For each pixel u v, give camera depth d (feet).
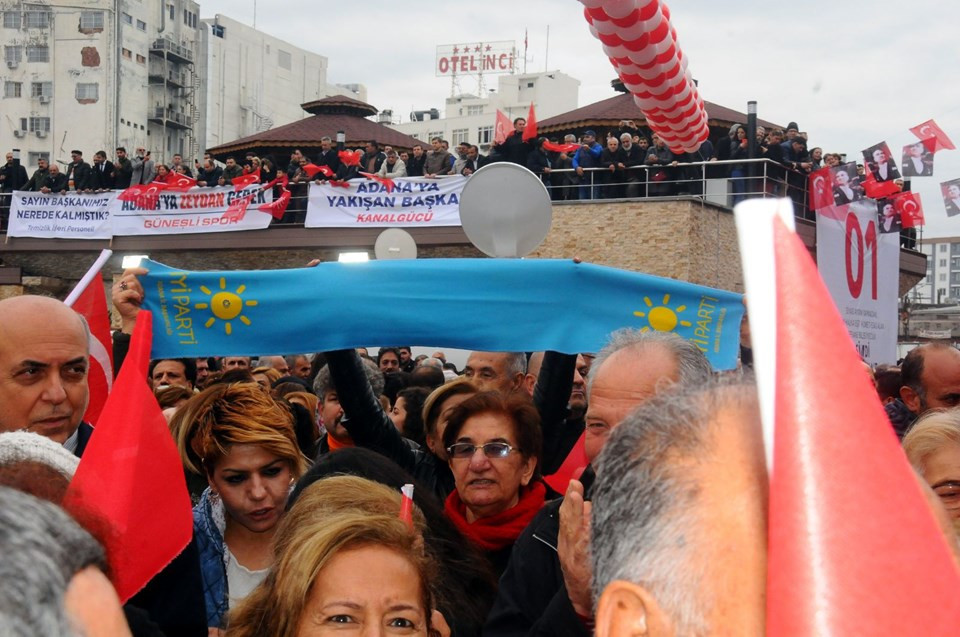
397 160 67.67
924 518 2.81
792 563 2.77
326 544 7.28
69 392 10.50
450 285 14.70
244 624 7.80
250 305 14.62
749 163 58.90
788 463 2.83
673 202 60.75
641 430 4.00
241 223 71.00
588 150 64.44
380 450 14.52
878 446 2.83
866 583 2.72
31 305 10.44
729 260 64.59
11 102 170.40
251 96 203.00
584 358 21.08
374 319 14.56
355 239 70.38
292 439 11.12
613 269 14.61
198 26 193.26
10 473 5.78
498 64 234.79
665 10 13.78
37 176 77.15
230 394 11.13
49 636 2.71
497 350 14.66
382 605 7.18
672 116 16.33
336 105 106.83
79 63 169.68
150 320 9.21
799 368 2.87
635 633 3.70
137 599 9.78
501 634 9.29
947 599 2.75
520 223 15.98
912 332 90.84
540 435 12.25
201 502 11.51
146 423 8.92
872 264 30.83
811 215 63.41
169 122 182.60
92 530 4.81
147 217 73.77
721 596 3.48
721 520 3.57
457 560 9.93
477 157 66.59
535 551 9.64
